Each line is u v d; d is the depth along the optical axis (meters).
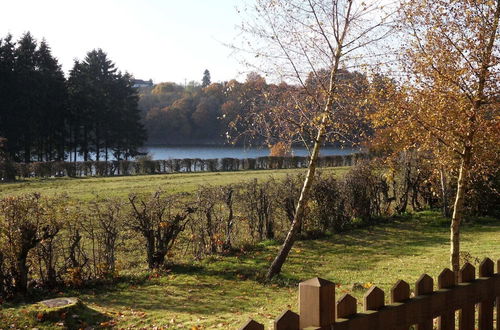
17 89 46.66
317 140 9.98
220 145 73.69
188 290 9.11
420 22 6.69
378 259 11.69
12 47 47.44
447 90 6.48
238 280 9.88
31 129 47.84
